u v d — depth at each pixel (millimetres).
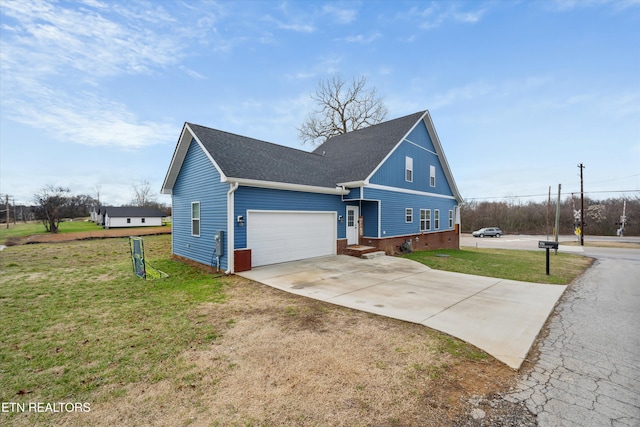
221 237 9305
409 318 5172
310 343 4129
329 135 28703
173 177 12844
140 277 8672
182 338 4324
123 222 37906
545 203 48469
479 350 3961
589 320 5348
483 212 51375
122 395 2922
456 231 21547
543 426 2459
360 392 2941
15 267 10367
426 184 17719
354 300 6293
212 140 10617
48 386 3100
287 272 9195
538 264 12531
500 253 17672
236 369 3410
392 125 16844
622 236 38781
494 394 2949
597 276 10094
